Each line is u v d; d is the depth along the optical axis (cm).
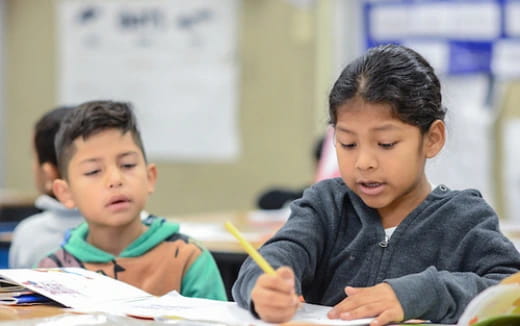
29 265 252
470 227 149
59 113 252
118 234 193
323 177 291
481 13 444
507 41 440
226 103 500
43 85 539
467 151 447
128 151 188
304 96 477
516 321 117
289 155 482
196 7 505
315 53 473
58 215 253
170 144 514
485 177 444
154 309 135
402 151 141
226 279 248
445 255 149
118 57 523
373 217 155
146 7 517
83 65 531
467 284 133
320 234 156
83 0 529
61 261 194
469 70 447
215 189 504
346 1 466
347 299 130
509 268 140
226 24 498
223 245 254
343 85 143
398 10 457
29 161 542
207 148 505
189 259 193
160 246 193
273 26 485
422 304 127
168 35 512
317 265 157
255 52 491
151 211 520
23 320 124
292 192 396
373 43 462
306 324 120
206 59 504
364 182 143
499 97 443
